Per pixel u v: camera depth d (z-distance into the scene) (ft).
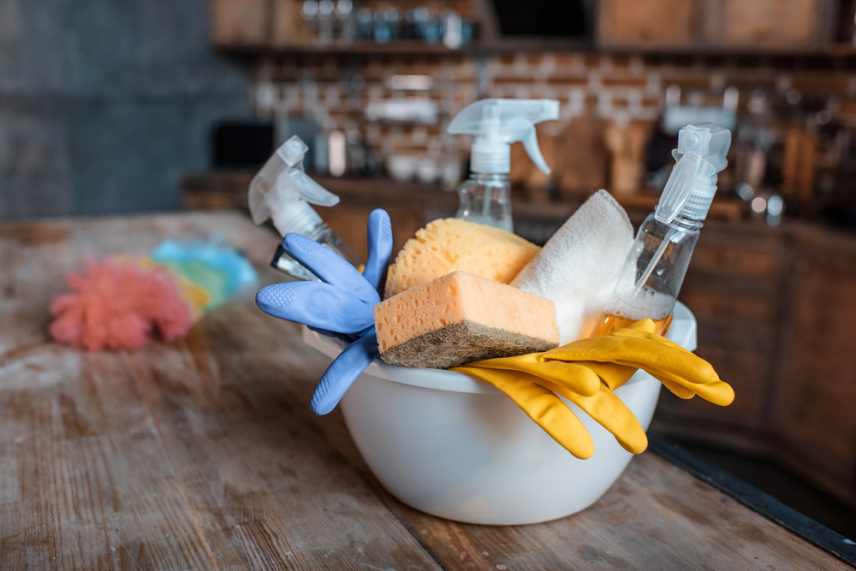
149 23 13.09
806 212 10.03
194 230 6.92
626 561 2.23
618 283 2.25
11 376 3.41
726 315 9.64
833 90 11.03
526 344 2.03
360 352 2.13
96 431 2.93
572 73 12.76
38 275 5.22
